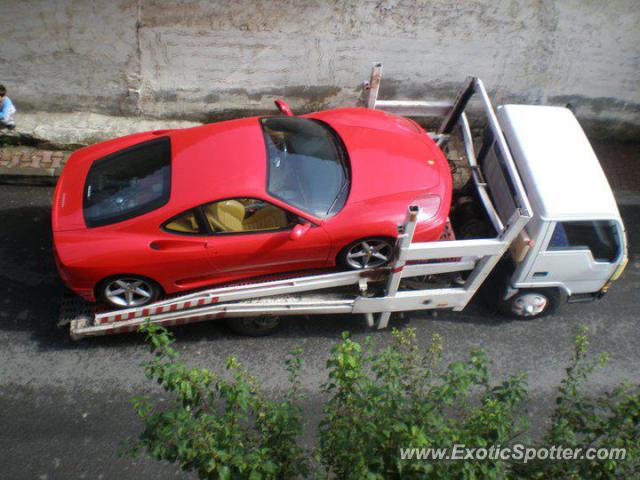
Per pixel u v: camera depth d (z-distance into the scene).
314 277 5.25
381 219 5.16
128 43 7.04
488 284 6.15
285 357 5.85
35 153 7.47
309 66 7.55
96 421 5.29
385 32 7.30
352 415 3.19
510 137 5.88
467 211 6.33
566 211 5.32
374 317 6.09
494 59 7.72
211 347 5.86
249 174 5.09
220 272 5.26
